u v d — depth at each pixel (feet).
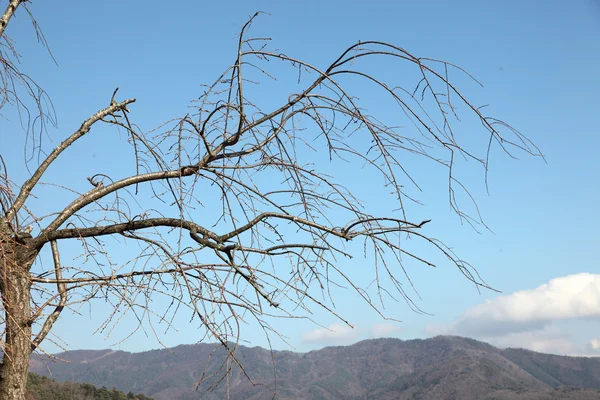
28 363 12.73
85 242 13.07
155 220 13.43
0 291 12.82
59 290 14.73
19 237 13.07
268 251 13.03
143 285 11.89
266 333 12.19
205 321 11.51
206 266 12.44
